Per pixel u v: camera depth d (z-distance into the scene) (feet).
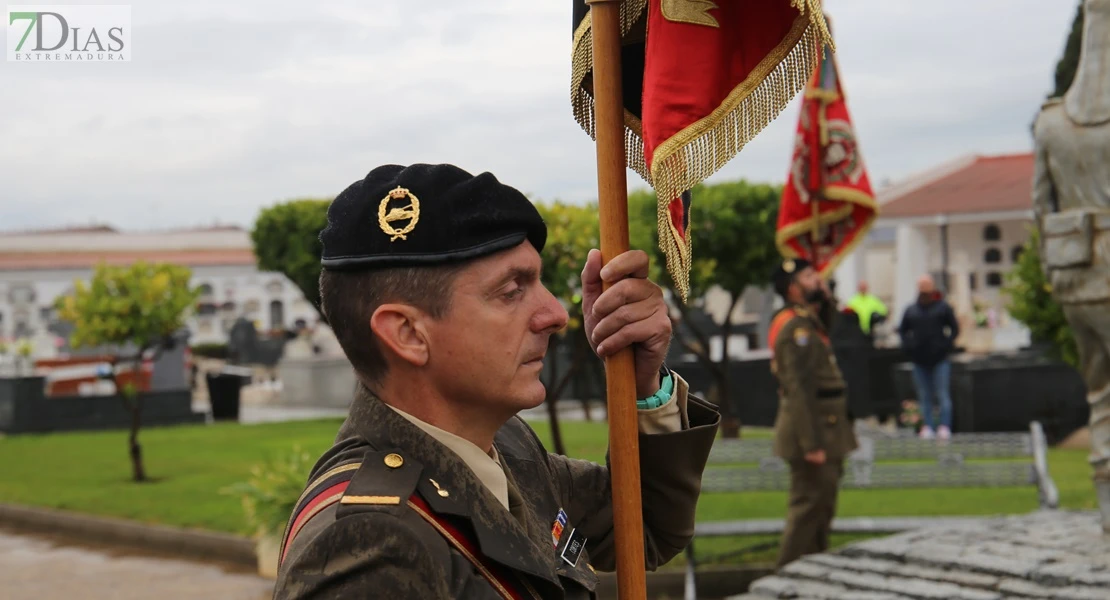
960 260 119.03
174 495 35.14
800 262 22.50
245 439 51.67
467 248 5.54
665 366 7.12
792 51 6.60
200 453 46.50
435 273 5.54
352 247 5.62
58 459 46.50
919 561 17.06
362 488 5.34
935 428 44.80
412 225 5.52
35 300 168.35
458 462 5.59
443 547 5.25
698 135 6.45
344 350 5.85
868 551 17.83
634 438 6.48
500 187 5.72
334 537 5.03
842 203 26.76
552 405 28.96
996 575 15.97
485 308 5.60
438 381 5.67
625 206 6.55
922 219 106.73
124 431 60.08
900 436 29.66
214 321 171.63
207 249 183.32
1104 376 17.99
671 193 6.38
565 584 6.10
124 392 39.86
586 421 53.11
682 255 6.38
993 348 84.02
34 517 33.71
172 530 29.45
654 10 6.66
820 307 22.62
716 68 6.55
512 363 5.68
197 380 100.37
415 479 5.43
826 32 5.97
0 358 93.25
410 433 5.62
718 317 99.25
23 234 190.80
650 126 6.52
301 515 5.48
